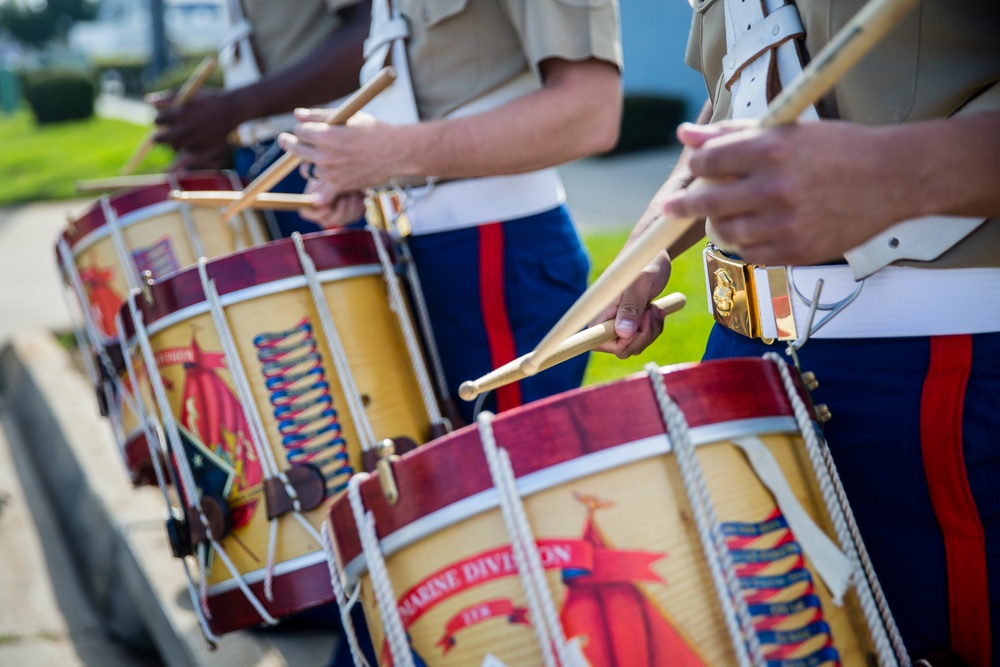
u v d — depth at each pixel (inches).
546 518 52.0
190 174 130.0
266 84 138.5
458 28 103.4
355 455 92.9
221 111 138.6
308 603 89.6
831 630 53.7
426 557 53.9
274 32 149.4
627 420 52.8
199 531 93.3
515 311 112.1
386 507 55.4
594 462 52.1
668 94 580.4
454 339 112.9
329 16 148.9
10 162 667.4
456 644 52.9
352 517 57.6
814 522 55.5
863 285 62.2
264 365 92.7
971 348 60.5
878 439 63.2
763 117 44.0
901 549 64.2
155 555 145.3
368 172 95.3
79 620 156.5
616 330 69.8
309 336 93.6
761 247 44.6
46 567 172.4
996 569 62.2
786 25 63.0
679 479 52.9
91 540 165.9
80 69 1107.3
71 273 129.0
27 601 161.9
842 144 43.3
